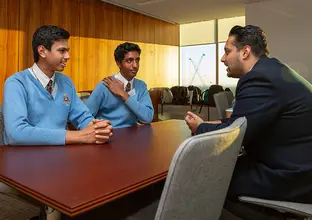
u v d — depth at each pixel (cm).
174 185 70
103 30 481
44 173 90
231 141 83
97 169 95
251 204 111
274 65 112
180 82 650
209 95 521
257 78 107
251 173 109
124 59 213
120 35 511
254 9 489
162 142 140
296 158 104
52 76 151
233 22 579
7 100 134
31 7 386
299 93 105
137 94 221
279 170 104
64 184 80
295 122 104
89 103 205
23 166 97
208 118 521
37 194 74
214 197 86
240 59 126
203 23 615
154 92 577
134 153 117
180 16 571
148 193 128
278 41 476
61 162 103
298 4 457
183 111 551
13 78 140
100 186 79
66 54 148
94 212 112
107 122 137
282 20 470
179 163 69
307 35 454
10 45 368
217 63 599
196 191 77
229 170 89
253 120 104
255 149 112
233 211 115
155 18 583
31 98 142
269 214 110
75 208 66
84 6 450
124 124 210
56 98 153
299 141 106
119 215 110
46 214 84
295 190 104
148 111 214
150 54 576
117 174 90
